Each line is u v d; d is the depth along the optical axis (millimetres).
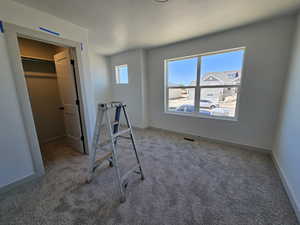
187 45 2947
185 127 3398
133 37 2697
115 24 2137
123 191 1482
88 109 2428
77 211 1310
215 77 2818
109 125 1446
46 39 1804
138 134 3566
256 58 2264
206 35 2637
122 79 4285
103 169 2020
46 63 2990
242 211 1289
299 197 1245
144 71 3693
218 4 1646
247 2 1610
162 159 2281
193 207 1341
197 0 1567
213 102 2930
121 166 2088
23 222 1210
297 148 1422
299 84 1551
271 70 2176
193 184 1670
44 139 3109
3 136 1530
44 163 2211
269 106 2277
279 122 2121
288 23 1953
